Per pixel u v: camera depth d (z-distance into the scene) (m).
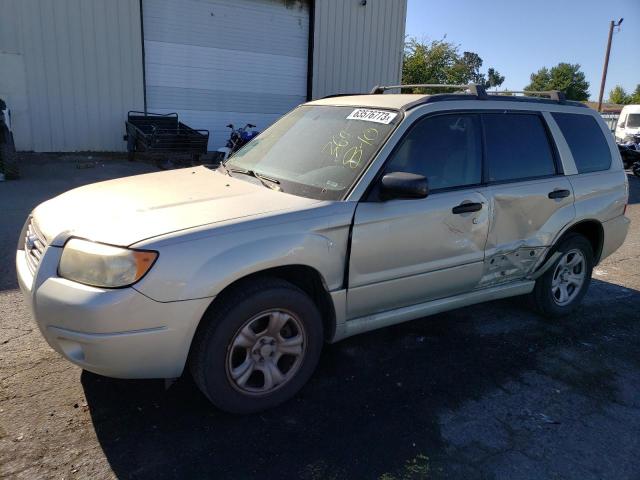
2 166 9.22
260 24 14.64
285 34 15.14
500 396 3.44
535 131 4.30
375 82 17.27
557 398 3.46
